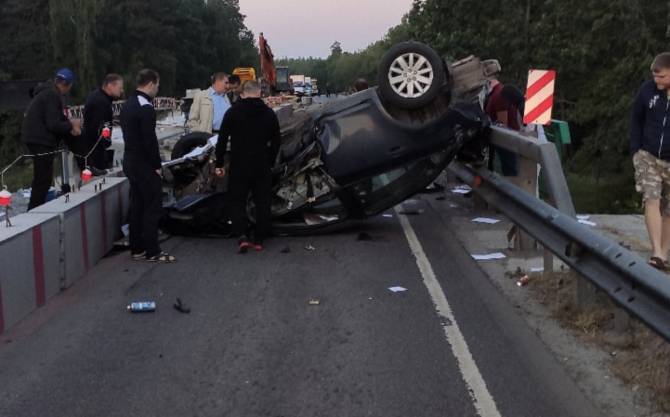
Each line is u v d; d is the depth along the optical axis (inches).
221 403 194.5
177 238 402.9
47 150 393.1
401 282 306.7
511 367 214.7
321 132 378.6
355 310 270.5
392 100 367.9
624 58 1451.8
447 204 494.3
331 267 333.1
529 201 289.4
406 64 366.3
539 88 372.8
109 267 339.9
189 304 281.0
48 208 309.0
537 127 402.9
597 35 1542.8
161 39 3727.9
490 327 249.1
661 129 291.9
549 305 267.1
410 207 482.3
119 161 547.8
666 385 190.5
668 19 1392.7
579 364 213.8
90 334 248.5
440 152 378.9
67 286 306.7
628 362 210.8
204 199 391.2
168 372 215.5
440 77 363.3
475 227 413.1
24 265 266.8
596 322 240.1
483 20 1859.0
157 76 342.0
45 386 206.5
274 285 305.1
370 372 213.2
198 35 4426.7
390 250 364.2
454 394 197.5
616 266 204.4
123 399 197.6
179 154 473.1
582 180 1480.1
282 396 198.4
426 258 346.3
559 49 1631.4
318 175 382.9
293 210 387.2
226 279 315.6
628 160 1384.1
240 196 364.2
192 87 4357.8
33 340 243.4
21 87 464.4
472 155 399.2
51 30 2974.9
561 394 195.3
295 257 354.0
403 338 240.4
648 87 294.7
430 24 1925.4
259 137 358.3
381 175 391.2
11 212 454.6
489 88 440.1
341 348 232.4
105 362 223.8
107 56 3154.5
